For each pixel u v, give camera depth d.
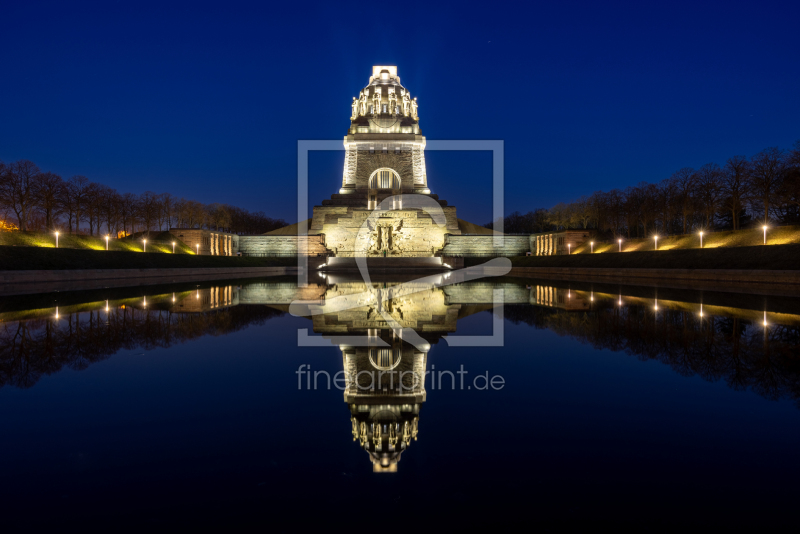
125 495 6.46
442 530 5.62
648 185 86.25
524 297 34.06
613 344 16.05
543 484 6.76
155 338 17.31
